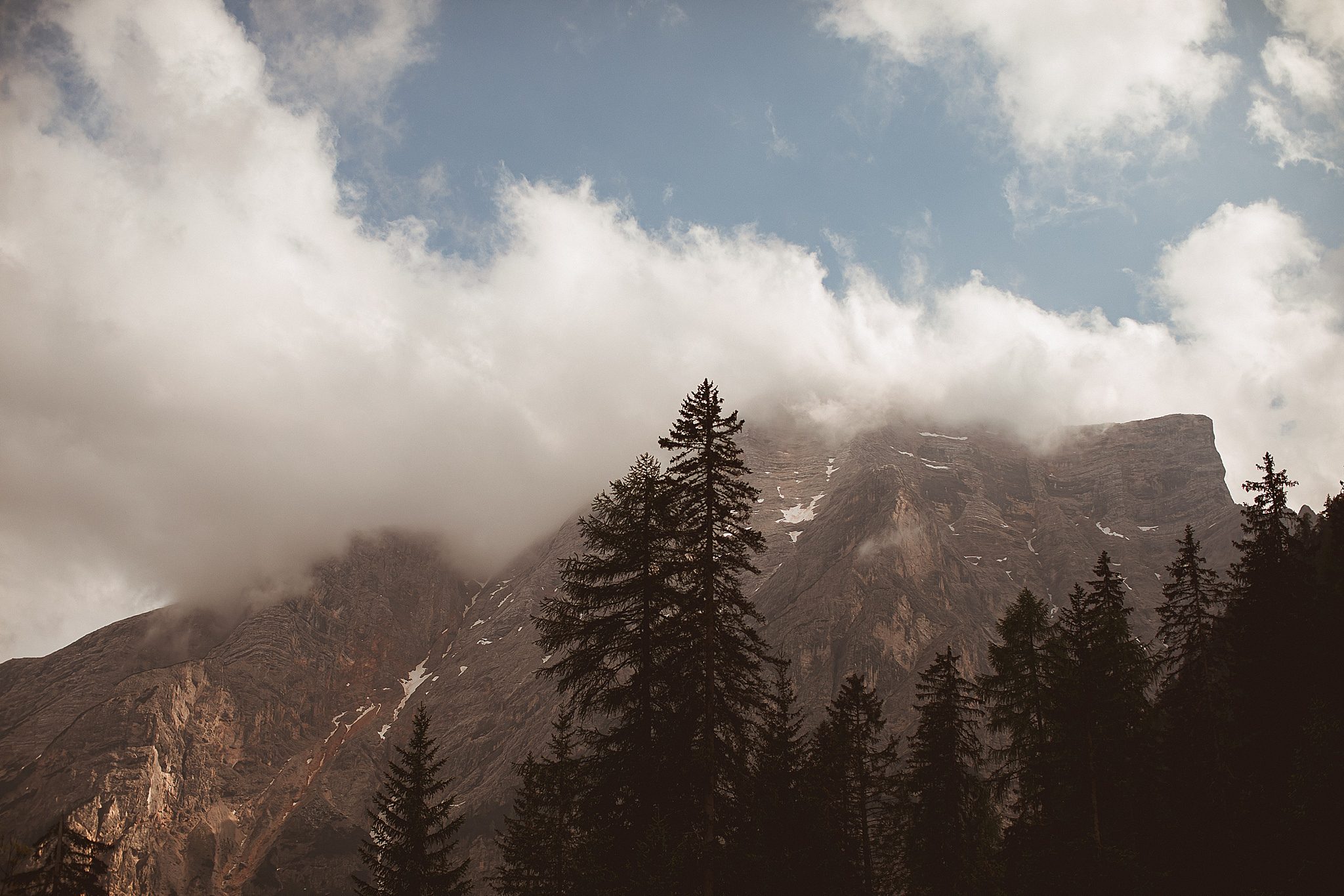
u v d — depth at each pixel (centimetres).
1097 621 4300
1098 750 4103
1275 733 4503
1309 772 3694
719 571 3397
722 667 3372
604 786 3412
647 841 3183
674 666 3403
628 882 3186
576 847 3697
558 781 4531
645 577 3481
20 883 3262
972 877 4362
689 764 3297
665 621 3438
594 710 3497
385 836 4381
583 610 3559
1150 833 4078
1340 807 3522
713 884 3275
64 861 3375
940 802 4538
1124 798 4078
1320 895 3459
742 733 3381
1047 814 4178
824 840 4138
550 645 3538
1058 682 4247
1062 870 3894
